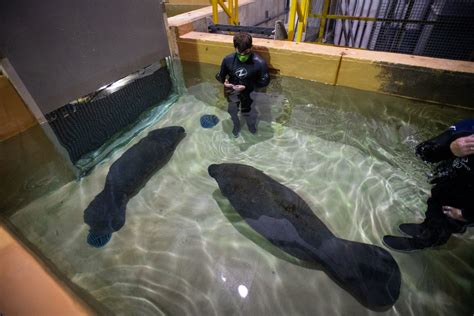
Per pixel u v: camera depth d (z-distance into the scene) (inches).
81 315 53.6
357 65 133.5
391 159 124.5
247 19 268.5
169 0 299.1
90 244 96.7
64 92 120.2
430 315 76.0
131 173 118.3
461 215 80.6
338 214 104.3
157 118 158.7
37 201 110.7
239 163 127.1
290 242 88.7
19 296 57.4
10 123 106.3
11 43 97.4
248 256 92.0
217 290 83.4
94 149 135.9
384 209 105.6
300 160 128.6
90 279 86.4
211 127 150.1
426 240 91.7
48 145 119.5
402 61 125.2
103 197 109.0
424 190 110.7
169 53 175.6
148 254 93.9
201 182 120.3
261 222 93.9
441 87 121.3
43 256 84.6
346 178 118.7
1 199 106.3
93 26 122.3
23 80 104.7
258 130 145.3
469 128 78.7
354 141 135.3
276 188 105.1
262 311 78.4
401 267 87.4
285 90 161.0
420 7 199.3
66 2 108.8
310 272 86.4
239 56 137.7
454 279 83.9
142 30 148.4
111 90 145.3
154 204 111.1
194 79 187.3
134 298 81.6
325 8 209.2
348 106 148.4
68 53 116.3
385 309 76.9
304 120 149.1
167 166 128.6
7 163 108.3
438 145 84.7
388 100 136.9
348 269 82.3
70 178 121.2
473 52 182.9
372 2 217.0
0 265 63.6
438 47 203.3
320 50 142.1
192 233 100.0
